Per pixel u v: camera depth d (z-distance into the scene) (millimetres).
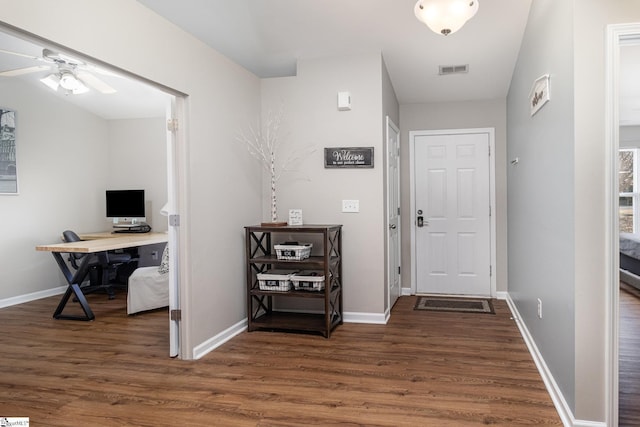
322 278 3629
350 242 3971
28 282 5117
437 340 3439
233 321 3662
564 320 2217
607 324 1986
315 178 4035
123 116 6145
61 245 4348
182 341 3086
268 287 3738
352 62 3930
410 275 5203
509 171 4594
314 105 4020
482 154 4984
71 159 5672
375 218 3904
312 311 4168
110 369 2922
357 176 3939
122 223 6062
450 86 4609
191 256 3061
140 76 2562
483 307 4500
